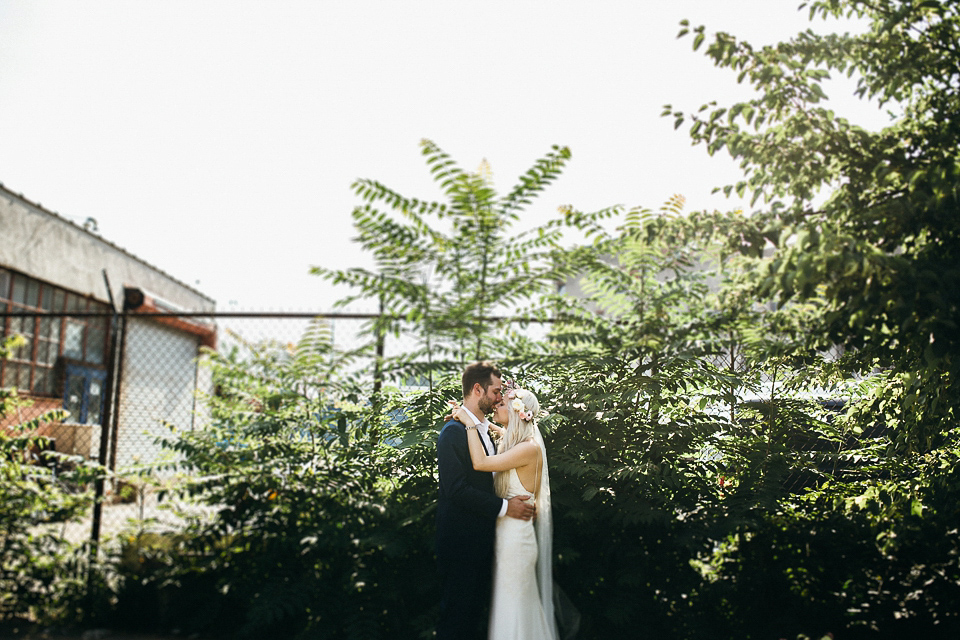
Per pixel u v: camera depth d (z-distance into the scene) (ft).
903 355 11.32
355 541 12.53
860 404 13.05
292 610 12.44
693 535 11.92
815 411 14.11
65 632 14.43
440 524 11.30
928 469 12.46
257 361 14.85
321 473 14.29
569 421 13.42
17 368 36.52
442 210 12.92
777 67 10.55
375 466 14.17
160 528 15.72
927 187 9.76
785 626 11.95
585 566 12.81
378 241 13.25
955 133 10.25
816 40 11.33
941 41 10.82
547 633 10.93
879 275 9.50
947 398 10.84
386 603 13.04
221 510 14.29
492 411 12.75
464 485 11.05
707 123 11.43
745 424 13.75
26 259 37.35
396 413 14.49
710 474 13.50
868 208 10.70
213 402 15.58
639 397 13.28
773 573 12.55
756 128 11.03
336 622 12.74
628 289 14.10
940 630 11.68
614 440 13.16
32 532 15.48
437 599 13.25
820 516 12.72
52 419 16.66
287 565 13.92
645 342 13.05
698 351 12.72
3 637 14.16
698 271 13.88
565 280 14.26
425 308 13.21
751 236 11.30
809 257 9.41
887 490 11.98
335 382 14.33
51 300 39.63
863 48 11.16
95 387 42.14
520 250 13.58
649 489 12.46
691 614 12.68
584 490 12.72
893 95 11.68
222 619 14.28
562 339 13.89
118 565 14.99
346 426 14.06
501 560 11.00
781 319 12.34
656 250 13.55
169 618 14.43
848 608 12.26
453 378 14.39
